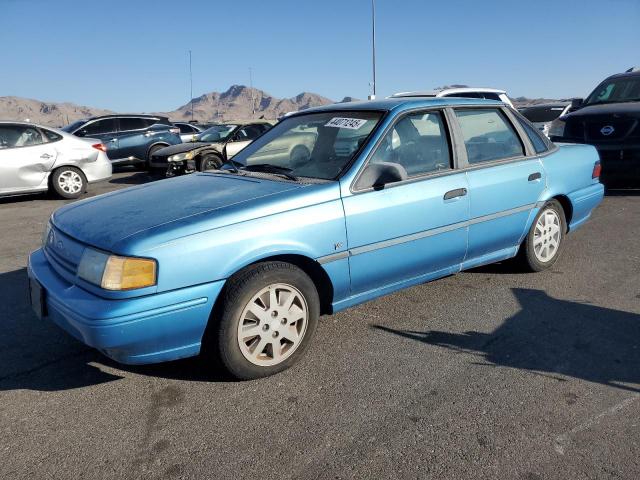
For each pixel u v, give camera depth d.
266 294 3.23
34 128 10.08
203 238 3.01
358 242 3.57
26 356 3.65
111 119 14.52
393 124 3.88
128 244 2.88
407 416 2.90
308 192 3.41
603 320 4.07
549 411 2.92
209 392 3.17
